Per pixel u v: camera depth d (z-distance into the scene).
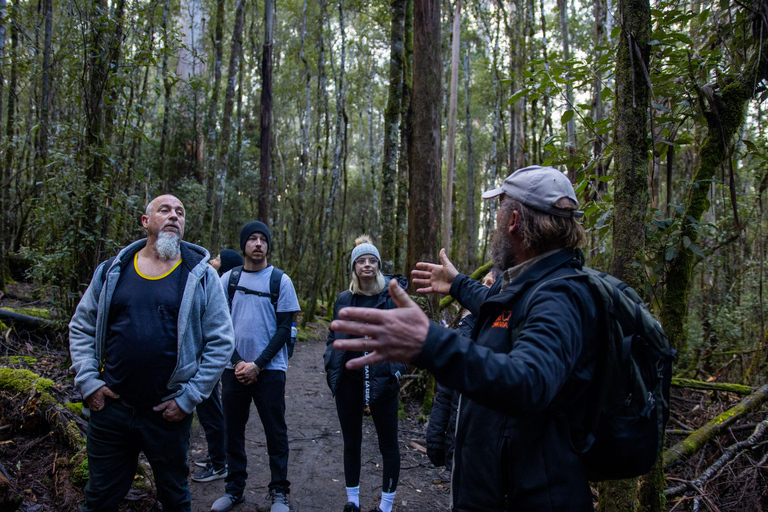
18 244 7.07
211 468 3.16
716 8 3.19
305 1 10.63
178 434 1.99
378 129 18.52
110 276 1.95
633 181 1.87
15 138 6.94
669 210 2.83
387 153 5.13
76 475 2.48
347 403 2.75
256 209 12.43
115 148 4.12
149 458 1.95
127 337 1.89
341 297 2.95
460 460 1.29
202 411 3.07
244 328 2.82
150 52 4.16
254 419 4.30
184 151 10.15
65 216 3.75
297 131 16.73
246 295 2.89
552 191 1.25
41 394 2.91
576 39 9.73
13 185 7.69
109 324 1.96
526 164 6.79
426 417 4.62
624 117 1.90
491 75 11.59
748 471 3.13
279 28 13.32
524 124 6.79
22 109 8.39
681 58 2.78
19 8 5.16
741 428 3.58
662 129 2.97
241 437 2.82
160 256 2.00
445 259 1.97
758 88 2.51
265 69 8.06
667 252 2.49
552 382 0.94
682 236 2.49
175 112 10.08
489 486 1.19
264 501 2.90
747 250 5.74
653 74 2.79
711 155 2.53
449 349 0.91
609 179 3.14
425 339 0.91
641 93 1.88
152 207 2.07
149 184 6.57
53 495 2.46
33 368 3.77
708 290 6.61
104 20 3.78
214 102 7.92
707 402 4.48
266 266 3.01
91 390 1.88
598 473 1.22
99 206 3.80
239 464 2.79
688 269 2.54
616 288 1.21
